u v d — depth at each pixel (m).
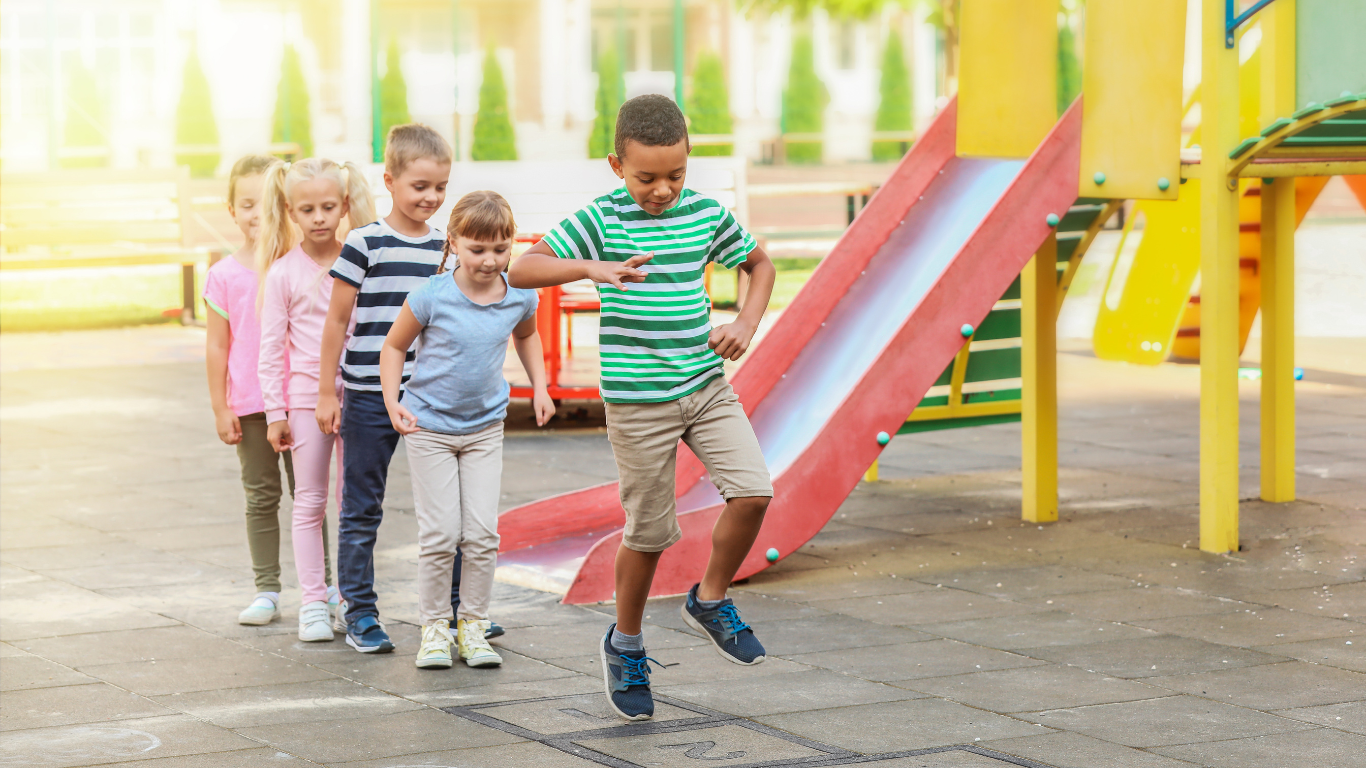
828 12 30.95
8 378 11.99
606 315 3.88
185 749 3.80
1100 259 18.48
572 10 34.44
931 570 6.01
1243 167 6.00
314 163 4.98
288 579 5.90
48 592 5.63
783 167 34.66
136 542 6.54
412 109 33.75
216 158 29.09
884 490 7.87
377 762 3.70
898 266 7.20
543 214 11.27
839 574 5.96
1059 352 13.22
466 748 3.80
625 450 3.91
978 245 6.15
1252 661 4.62
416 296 4.53
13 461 8.55
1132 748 3.76
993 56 7.75
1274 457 7.17
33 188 15.86
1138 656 4.69
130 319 16.03
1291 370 7.13
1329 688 4.31
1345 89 5.65
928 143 7.68
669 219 3.87
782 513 5.84
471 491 4.67
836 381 6.64
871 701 4.21
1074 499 7.46
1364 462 8.19
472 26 34.19
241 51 33.00
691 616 4.07
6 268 15.55
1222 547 6.20
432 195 4.80
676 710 4.14
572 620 5.27
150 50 33.50
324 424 4.82
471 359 4.57
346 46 33.28
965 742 3.82
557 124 34.53
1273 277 7.03
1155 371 12.07
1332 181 30.39
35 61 33.25
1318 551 6.18
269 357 4.97
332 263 5.04
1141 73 6.29
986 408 8.22
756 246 4.00
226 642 4.94
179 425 9.80
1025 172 6.24
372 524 4.86
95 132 28.03
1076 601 5.45
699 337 3.89
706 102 32.03
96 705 4.21
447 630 4.69
